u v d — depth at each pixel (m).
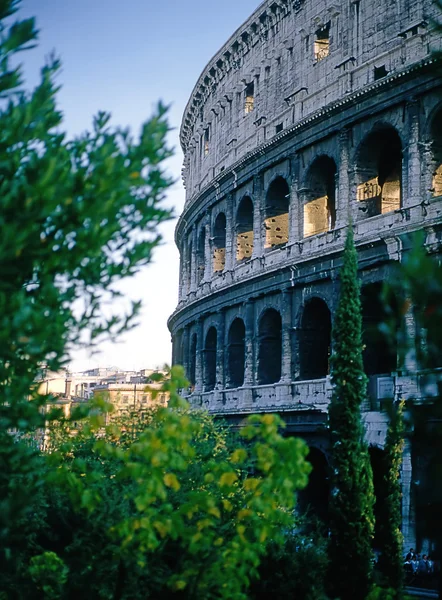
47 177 18.89
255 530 23.47
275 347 73.00
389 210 64.31
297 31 72.94
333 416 40.62
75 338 21.62
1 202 19.27
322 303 67.75
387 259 57.62
